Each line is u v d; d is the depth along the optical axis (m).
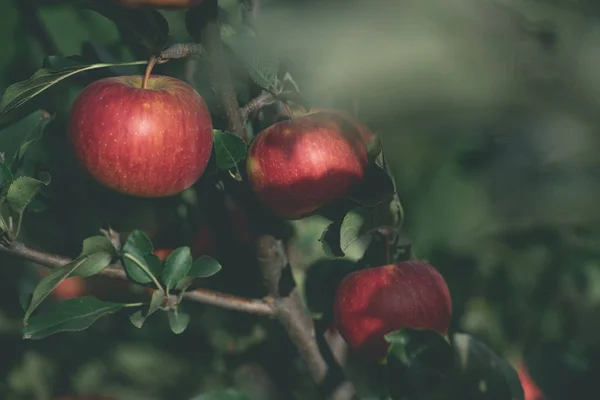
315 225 1.38
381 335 1.12
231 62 1.09
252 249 1.13
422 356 1.04
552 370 1.06
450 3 0.67
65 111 1.17
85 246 1.05
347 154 1.08
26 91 1.05
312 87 1.06
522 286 1.30
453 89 0.64
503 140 1.10
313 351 1.15
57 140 1.17
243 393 1.05
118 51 1.18
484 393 1.03
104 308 1.08
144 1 1.00
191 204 1.17
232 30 1.11
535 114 0.81
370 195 1.08
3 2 1.18
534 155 1.10
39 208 1.16
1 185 1.05
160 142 1.04
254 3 1.11
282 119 1.13
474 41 0.68
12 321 1.36
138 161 1.05
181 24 1.22
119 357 1.43
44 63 1.15
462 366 1.04
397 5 0.62
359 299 1.12
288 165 1.08
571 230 1.27
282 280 1.13
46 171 1.14
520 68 0.77
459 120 0.66
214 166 1.10
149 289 1.22
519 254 1.28
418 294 1.12
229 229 1.15
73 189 1.17
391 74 0.61
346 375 1.16
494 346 1.30
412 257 1.16
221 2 1.13
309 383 1.29
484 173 1.12
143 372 1.44
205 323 1.32
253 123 1.13
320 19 0.62
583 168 1.05
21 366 1.38
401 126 0.65
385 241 1.14
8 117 1.15
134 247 1.07
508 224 1.19
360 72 0.60
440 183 1.14
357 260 1.18
